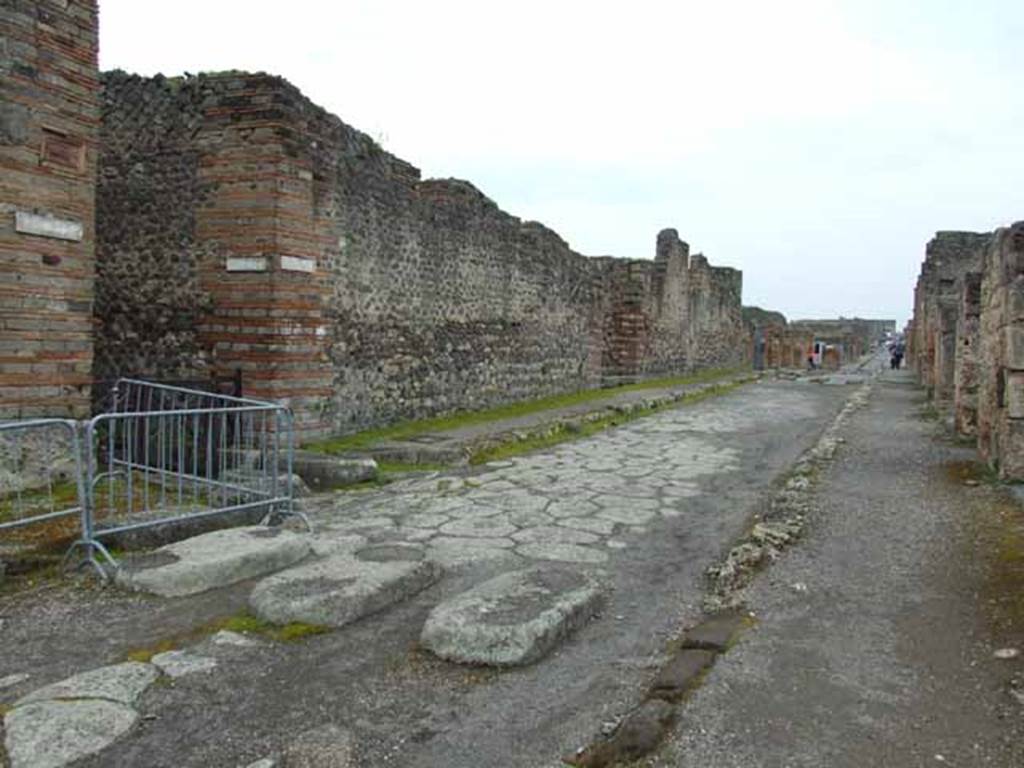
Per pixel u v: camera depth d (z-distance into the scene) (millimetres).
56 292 7219
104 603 4867
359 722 3514
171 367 10180
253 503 6609
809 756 3166
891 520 6730
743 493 8562
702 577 5668
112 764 3145
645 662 4172
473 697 3760
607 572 5750
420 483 8727
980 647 4121
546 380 18094
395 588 4984
